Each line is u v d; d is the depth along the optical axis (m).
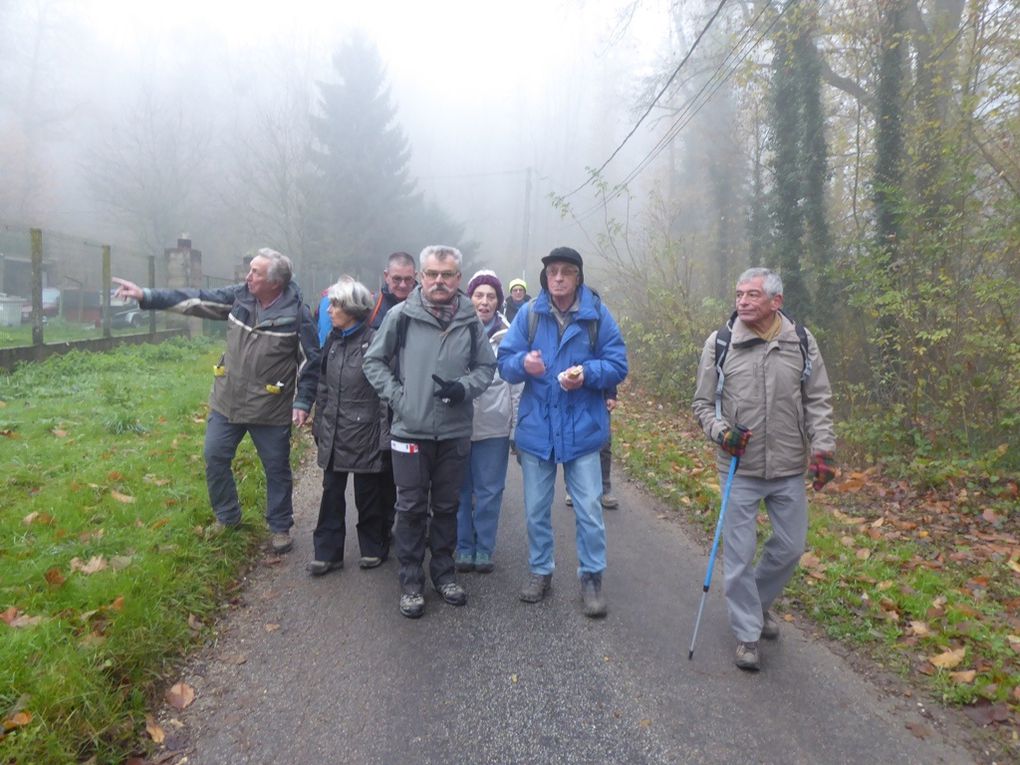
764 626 3.81
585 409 4.01
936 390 7.36
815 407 3.53
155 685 3.15
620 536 5.50
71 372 9.77
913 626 3.87
